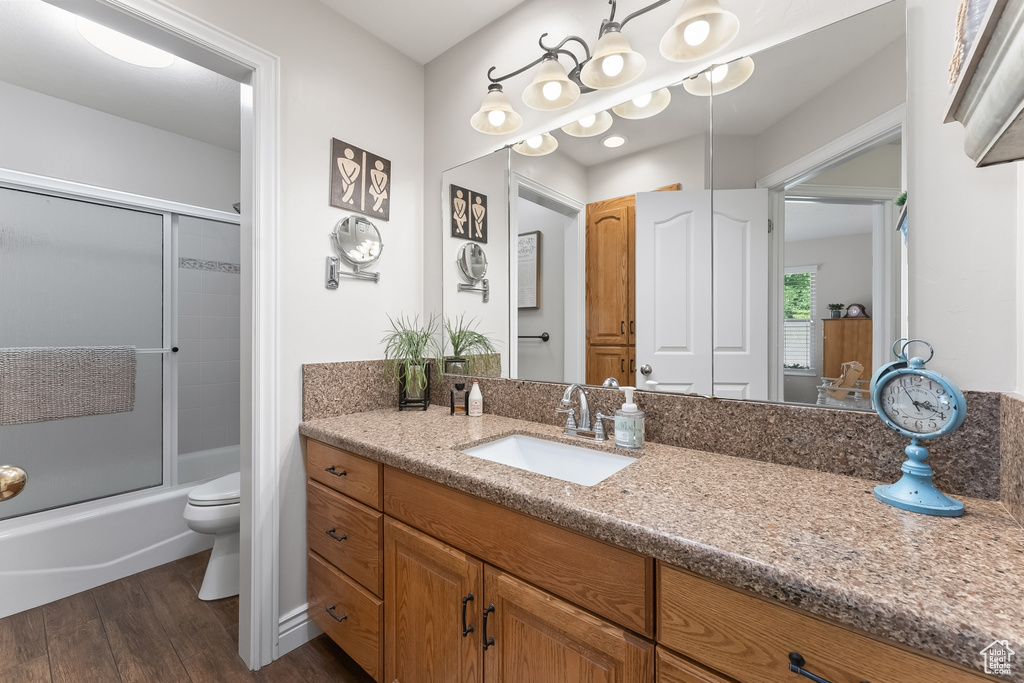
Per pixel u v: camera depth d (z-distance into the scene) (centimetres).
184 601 176
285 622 147
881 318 90
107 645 150
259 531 140
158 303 230
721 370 113
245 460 143
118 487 212
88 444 203
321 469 143
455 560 98
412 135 191
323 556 143
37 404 171
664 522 68
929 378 73
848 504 75
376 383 173
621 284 132
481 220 172
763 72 107
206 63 135
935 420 73
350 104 167
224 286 295
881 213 91
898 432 82
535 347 154
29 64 203
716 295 114
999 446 76
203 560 212
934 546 60
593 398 134
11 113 220
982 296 80
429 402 188
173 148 276
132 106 242
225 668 140
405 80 188
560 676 80
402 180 186
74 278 204
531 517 84
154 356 227
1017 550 59
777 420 100
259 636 140
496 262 166
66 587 178
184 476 261
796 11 102
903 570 54
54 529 178
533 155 154
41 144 228
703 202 117
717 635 61
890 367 80
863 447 89
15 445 183
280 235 145
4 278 185
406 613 112
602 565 74
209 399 286
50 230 197
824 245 98
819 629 53
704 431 111
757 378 108
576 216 143
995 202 78
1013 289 77
